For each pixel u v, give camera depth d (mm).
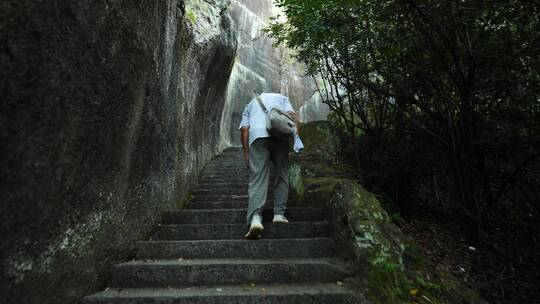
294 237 3143
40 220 1648
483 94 3555
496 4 2945
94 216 2209
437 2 2916
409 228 3760
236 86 15156
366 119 4934
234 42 8250
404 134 4422
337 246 2842
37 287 1659
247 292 2225
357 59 4211
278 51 18484
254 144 3119
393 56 3586
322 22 3734
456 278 2762
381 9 3352
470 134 3391
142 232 3068
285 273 2471
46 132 1599
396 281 2365
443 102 3605
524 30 2994
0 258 1423
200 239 3238
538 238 3619
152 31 2951
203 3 6645
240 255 2799
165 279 2436
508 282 3012
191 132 5406
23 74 1400
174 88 4152
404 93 3898
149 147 3250
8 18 1283
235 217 3703
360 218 2748
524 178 3924
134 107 2670
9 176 1409
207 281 2441
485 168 3877
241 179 6227
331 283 2426
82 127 1929
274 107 3135
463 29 3064
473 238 3479
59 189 1789
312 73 5340
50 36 1537
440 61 3359
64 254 1880
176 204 4355
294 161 5059
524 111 3455
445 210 4152
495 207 3926
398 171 4031
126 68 2436
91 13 1859
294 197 4406
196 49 5398
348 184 3141
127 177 2746
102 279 2318
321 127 5836
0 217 1389
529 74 3082
